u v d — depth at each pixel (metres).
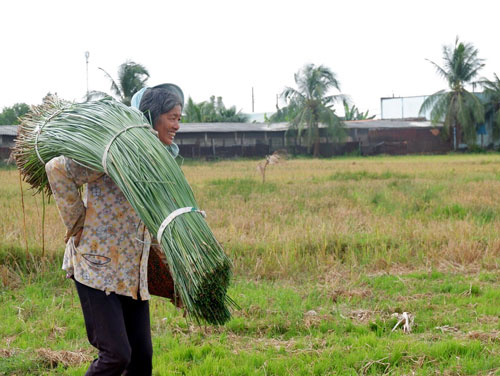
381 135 57.06
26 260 7.80
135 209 3.20
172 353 4.88
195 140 50.91
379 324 5.73
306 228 9.82
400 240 9.39
